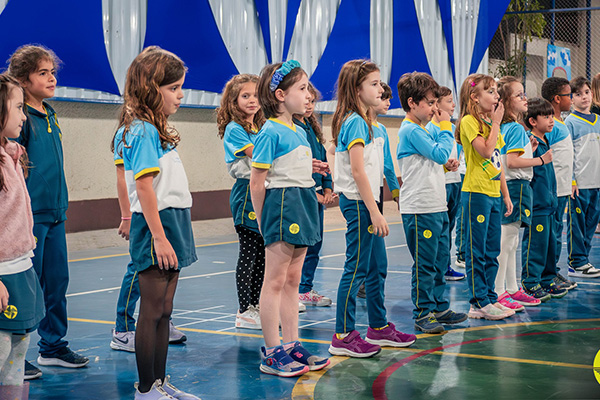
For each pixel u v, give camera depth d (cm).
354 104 343
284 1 1041
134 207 276
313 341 377
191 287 539
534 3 1506
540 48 1667
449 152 368
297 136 314
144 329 270
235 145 396
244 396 289
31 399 288
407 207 385
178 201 279
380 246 356
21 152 236
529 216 452
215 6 943
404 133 380
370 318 365
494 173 413
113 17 834
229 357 350
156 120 272
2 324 225
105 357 352
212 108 959
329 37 1127
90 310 461
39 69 312
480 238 418
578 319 425
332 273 599
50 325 331
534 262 479
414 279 400
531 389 294
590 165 558
